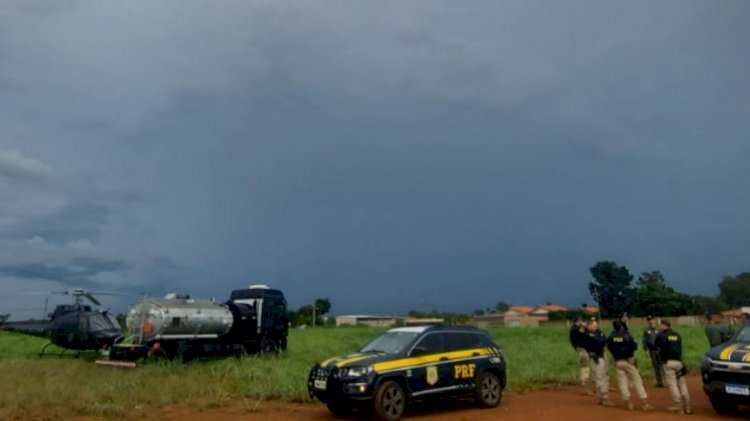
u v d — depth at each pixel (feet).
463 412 46.78
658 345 47.01
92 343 82.53
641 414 45.21
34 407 45.01
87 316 84.48
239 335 81.76
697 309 261.44
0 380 56.39
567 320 259.19
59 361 74.38
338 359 44.68
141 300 75.05
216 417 44.16
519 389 59.62
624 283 288.71
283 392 53.11
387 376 42.68
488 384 48.78
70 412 44.06
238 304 83.15
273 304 86.07
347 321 259.80
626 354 47.70
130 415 43.98
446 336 47.52
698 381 67.10
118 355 74.33
